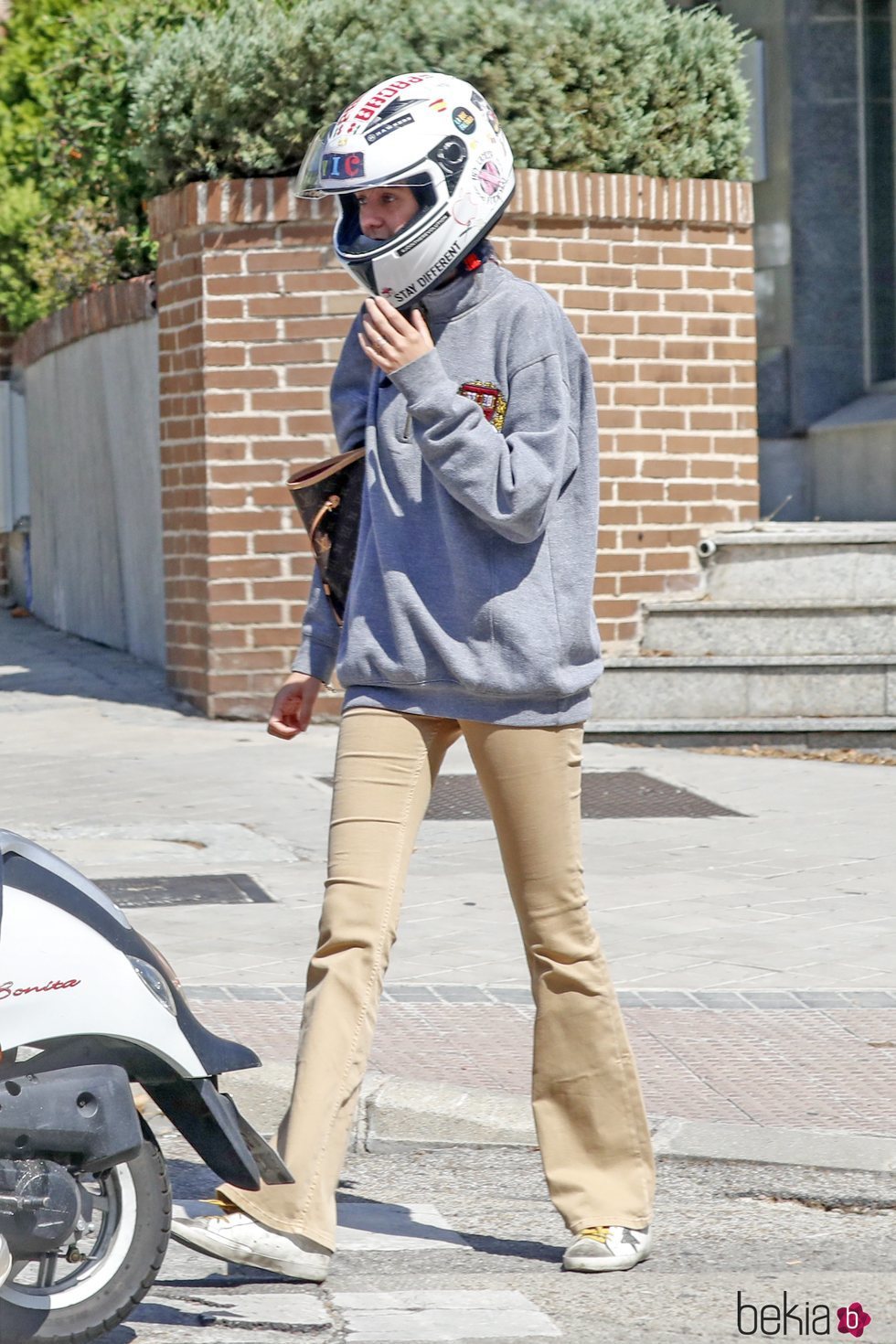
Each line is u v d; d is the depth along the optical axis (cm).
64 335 4594
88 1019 1057
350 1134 1534
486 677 1195
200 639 3534
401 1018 1784
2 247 4984
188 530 3550
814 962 1983
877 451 4456
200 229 3441
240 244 3425
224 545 3462
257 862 2464
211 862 2458
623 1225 1245
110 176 4412
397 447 1221
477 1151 1526
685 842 2598
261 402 3441
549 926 1234
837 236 4700
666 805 2853
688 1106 1554
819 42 4656
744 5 4766
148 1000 1080
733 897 2275
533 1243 1308
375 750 1222
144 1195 1080
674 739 3388
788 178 4675
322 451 3431
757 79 4697
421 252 1195
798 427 4709
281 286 3419
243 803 2817
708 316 3547
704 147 3534
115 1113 1055
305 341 3419
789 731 3350
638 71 3466
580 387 1235
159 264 3600
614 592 3488
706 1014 1805
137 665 4159
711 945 2048
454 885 2338
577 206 3425
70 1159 1055
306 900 2266
